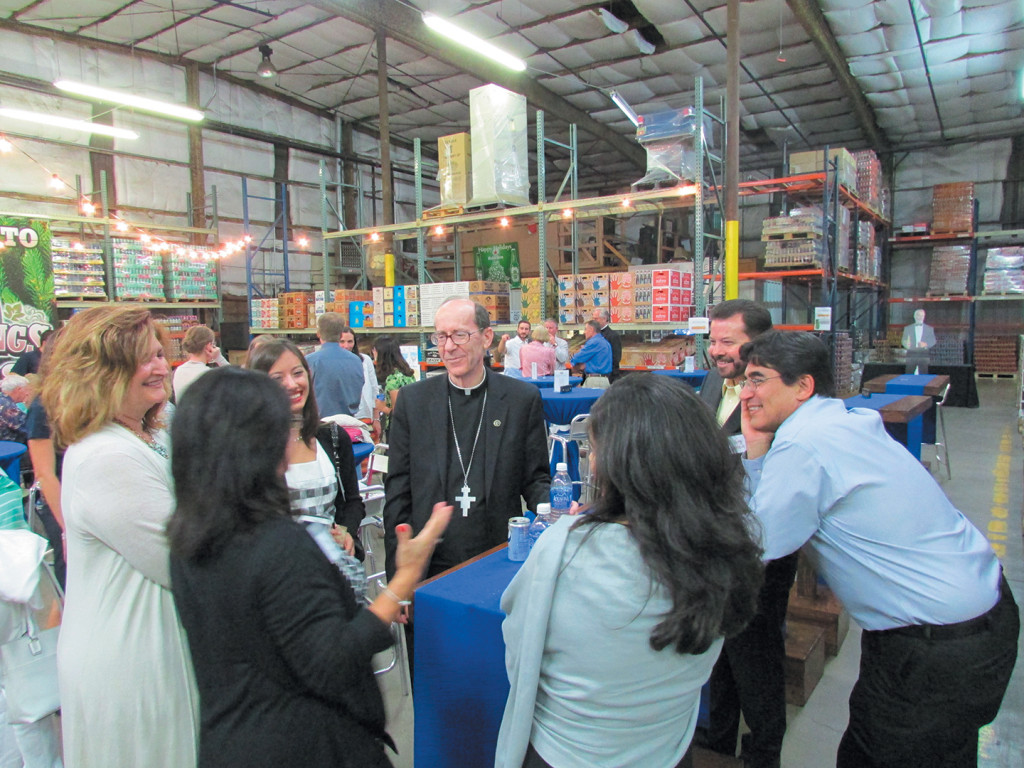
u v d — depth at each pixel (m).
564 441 4.71
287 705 1.11
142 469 1.34
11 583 1.72
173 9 10.26
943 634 1.43
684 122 7.92
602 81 13.27
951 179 15.87
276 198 13.84
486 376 2.31
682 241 16.72
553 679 1.14
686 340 8.88
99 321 1.43
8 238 8.84
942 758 1.47
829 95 13.45
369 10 9.73
